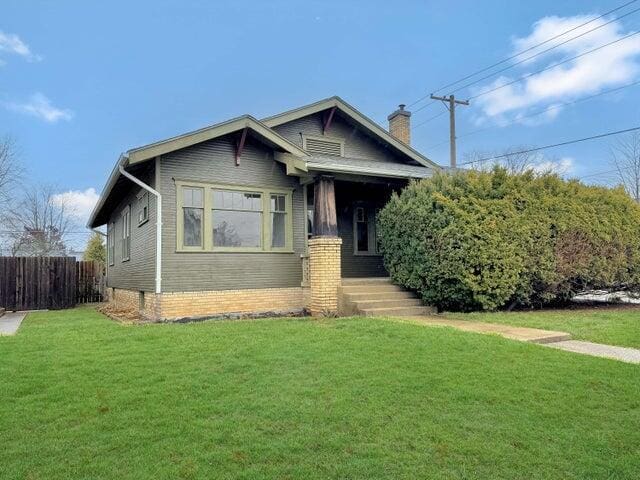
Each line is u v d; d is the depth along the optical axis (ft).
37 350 19.62
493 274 31.30
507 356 18.81
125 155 31.14
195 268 34.27
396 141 47.78
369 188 43.86
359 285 35.91
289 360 18.21
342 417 13.06
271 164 38.14
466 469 10.57
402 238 35.19
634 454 11.50
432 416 13.26
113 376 16.20
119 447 11.21
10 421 12.56
